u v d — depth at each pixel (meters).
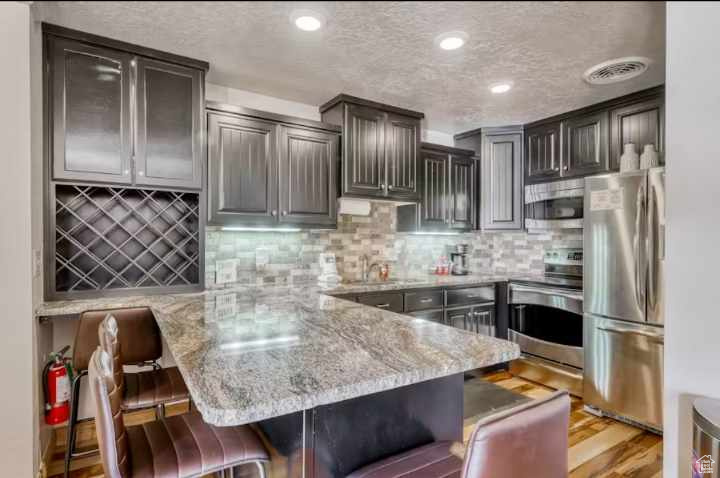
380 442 1.15
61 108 2.08
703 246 1.37
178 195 2.53
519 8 1.79
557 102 3.10
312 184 2.90
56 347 2.34
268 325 1.56
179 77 2.37
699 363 1.39
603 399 2.67
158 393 1.68
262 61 2.41
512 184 3.73
